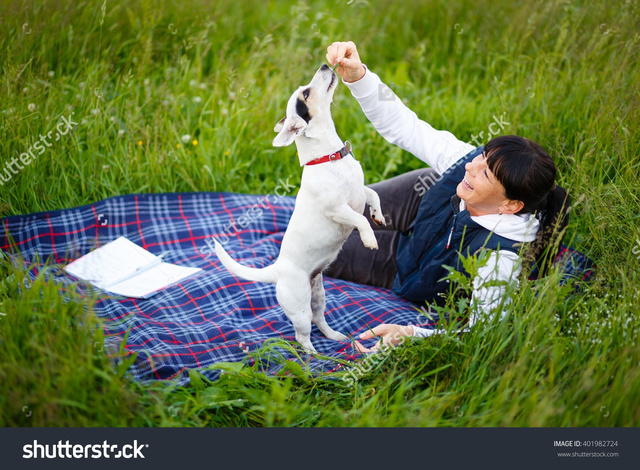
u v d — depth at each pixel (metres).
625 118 3.60
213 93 4.50
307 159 2.47
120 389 2.05
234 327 2.88
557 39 4.80
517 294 2.30
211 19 5.61
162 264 3.35
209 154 4.18
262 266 3.35
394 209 3.21
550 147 3.76
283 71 4.90
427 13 6.07
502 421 2.00
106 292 3.05
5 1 4.73
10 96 3.87
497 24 5.64
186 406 2.17
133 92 4.52
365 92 2.80
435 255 2.78
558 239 2.32
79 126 4.13
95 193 3.96
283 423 2.22
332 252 2.62
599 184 3.22
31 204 3.75
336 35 5.77
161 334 2.72
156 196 3.81
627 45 4.14
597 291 2.58
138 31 5.06
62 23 4.78
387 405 2.20
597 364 2.11
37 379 1.99
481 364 2.25
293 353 2.66
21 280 2.40
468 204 2.58
